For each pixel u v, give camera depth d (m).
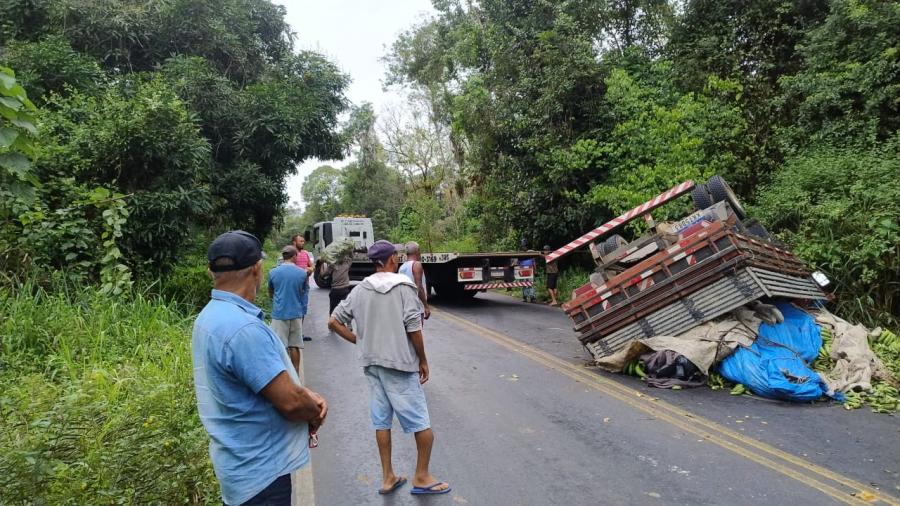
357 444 4.88
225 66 15.49
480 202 19.78
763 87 12.45
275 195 15.03
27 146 3.20
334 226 22.81
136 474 3.21
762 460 4.29
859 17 9.68
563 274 15.27
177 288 10.66
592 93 14.20
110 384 5.03
